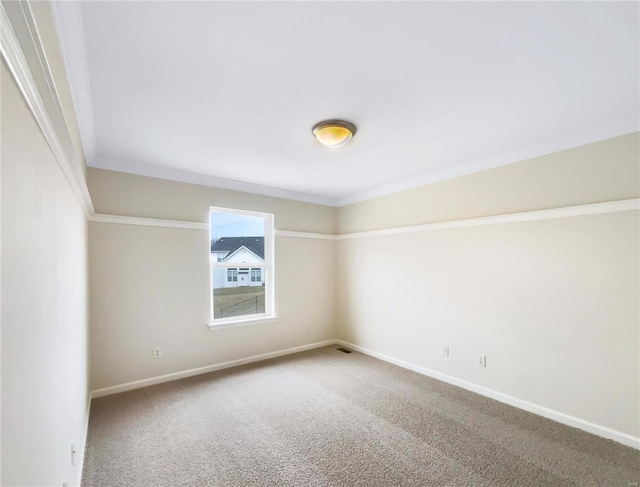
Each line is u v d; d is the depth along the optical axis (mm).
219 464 1942
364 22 1332
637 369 2145
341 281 4770
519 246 2771
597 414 2301
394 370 3641
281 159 3051
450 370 3266
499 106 2061
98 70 1637
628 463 1964
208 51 1511
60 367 1289
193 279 3492
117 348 3004
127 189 3121
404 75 1722
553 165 2594
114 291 3002
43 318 1008
